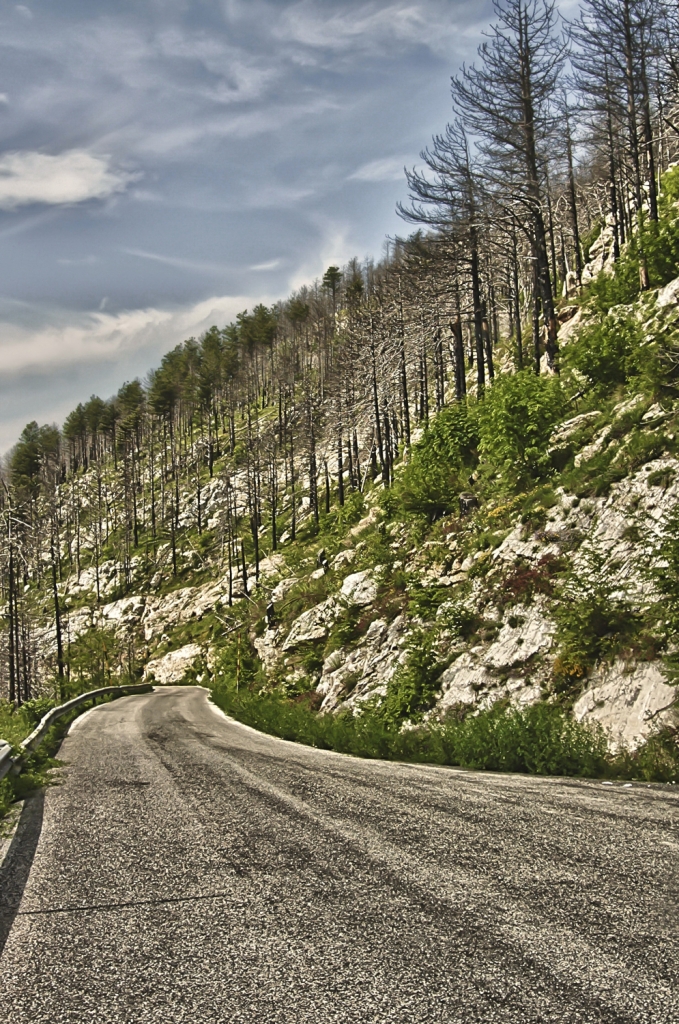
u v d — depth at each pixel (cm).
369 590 2289
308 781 805
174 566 8350
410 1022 258
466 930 340
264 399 12300
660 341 1811
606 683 1123
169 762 1019
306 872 447
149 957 331
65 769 1010
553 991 276
